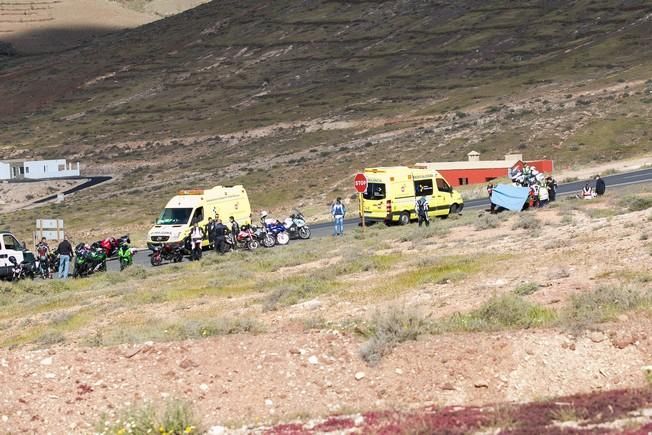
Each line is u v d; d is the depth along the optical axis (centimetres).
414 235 4962
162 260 6162
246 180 16825
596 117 17775
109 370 2100
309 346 2133
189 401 1942
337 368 2042
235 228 6372
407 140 19100
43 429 1883
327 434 1593
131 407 1888
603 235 3731
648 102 18438
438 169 11688
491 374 1969
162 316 3322
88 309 3809
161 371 2080
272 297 3319
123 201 15962
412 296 2998
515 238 4281
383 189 6569
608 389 1872
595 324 2086
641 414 1489
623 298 2317
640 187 7088
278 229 6375
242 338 2197
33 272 5856
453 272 3303
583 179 9588
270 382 2011
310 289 3384
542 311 2372
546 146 16350
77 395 2002
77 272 5747
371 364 2033
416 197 6681
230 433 1700
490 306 2366
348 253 4434
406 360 2031
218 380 2034
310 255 4750
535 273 3069
